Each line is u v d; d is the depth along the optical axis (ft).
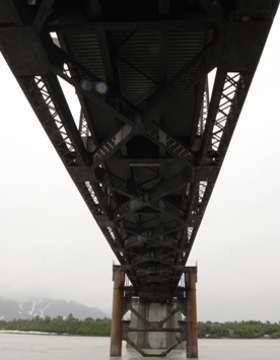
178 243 115.03
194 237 106.93
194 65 43.47
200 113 62.34
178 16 38.68
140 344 191.31
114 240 107.76
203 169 62.03
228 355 213.05
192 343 146.72
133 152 67.00
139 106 49.11
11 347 261.65
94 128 65.05
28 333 600.80
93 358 177.58
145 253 122.42
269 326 577.02
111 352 148.05
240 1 34.42
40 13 35.99
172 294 159.43
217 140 55.77
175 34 45.78
